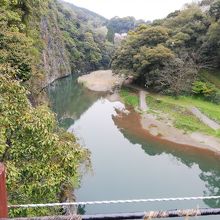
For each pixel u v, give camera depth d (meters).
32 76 30.66
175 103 49.88
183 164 32.88
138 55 59.44
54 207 12.39
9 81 9.89
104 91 68.44
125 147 37.28
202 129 40.94
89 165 22.23
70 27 102.50
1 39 25.92
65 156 9.36
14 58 25.28
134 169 30.77
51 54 77.12
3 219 2.30
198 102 50.41
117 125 46.00
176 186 27.53
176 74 54.31
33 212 9.47
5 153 9.53
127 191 26.02
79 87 73.38
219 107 48.47
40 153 9.35
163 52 55.34
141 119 47.66
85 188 25.89
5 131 9.31
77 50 97.88
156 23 71.00
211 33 55.44
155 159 33.88
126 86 65.75
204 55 57.91
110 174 29.11
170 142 38.97
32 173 9.23
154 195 25.64
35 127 9.16
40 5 46.91
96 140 39.72
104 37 125.69
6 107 9.41
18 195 9.27
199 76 56.38
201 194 26.31
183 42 58.84
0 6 30.03
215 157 34.91
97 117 50.81
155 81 56.56
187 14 65.06
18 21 32.94
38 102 32.41
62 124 46.62
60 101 61.09
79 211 22.30
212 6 60.66
